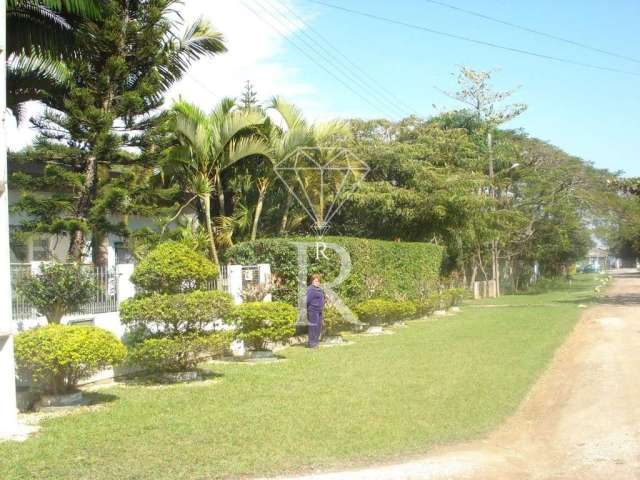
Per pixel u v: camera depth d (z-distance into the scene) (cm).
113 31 1576
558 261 6006
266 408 906
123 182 1678
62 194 1836
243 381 1106
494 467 675
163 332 1090
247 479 628
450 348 1541
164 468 649
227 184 2073
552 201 4447
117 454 690
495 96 4006
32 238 1620
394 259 2233
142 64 1686
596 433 804
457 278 3359
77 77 1622
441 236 3042
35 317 1027
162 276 1062
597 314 2561
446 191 2725
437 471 657
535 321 2247
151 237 1703
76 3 1232
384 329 1991
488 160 3716
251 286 1450
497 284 4184
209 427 801
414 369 1238
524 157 4450
